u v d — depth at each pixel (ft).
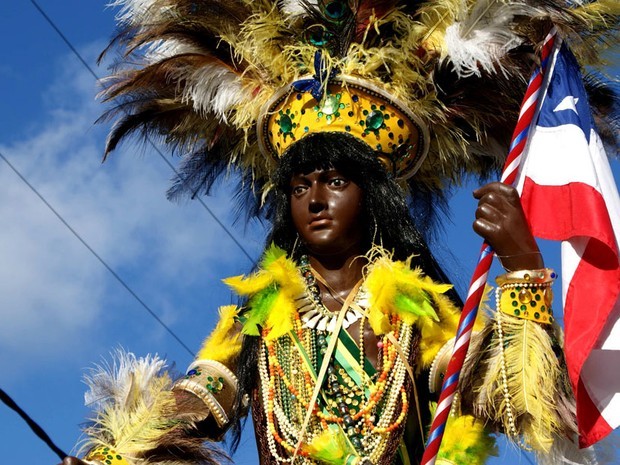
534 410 20.04
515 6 22.95
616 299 21.04
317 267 22.33
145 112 25.11
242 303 22.77
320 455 20.72
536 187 22.03
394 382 21.25
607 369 20.89
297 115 22.97
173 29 24.38
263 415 21.58
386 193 22.29
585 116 22.53
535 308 20.53
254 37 23.84
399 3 23.70
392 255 21.99
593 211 21.47
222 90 24.03
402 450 21.34
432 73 23.13
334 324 21.61
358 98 22.84
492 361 20.58
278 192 22.85
